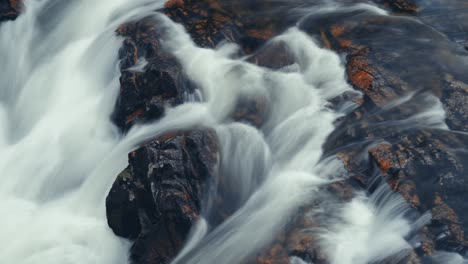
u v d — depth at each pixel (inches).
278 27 663.8
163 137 530.3
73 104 649.0
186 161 504.1
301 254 439.5
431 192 467.2
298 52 633.6
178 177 494.6
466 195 463.8
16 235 546.6
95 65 669.9
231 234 479.2
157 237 488.1
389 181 478.0
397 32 657.0
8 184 601.9
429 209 454.6
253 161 531.2
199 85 586.6
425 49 628.1
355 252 436.5
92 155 588.4
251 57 629.9
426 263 420.8
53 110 655.1
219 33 647.8
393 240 442.3
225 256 463.8
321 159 521.0
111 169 561.6
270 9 689.0
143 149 516.1
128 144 557.9
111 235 528.1
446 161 489.7
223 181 510.0
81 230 540.4
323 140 538.3
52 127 636.1
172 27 658.2
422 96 564.7
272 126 559.8
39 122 651.5
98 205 555.2
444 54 621.6
